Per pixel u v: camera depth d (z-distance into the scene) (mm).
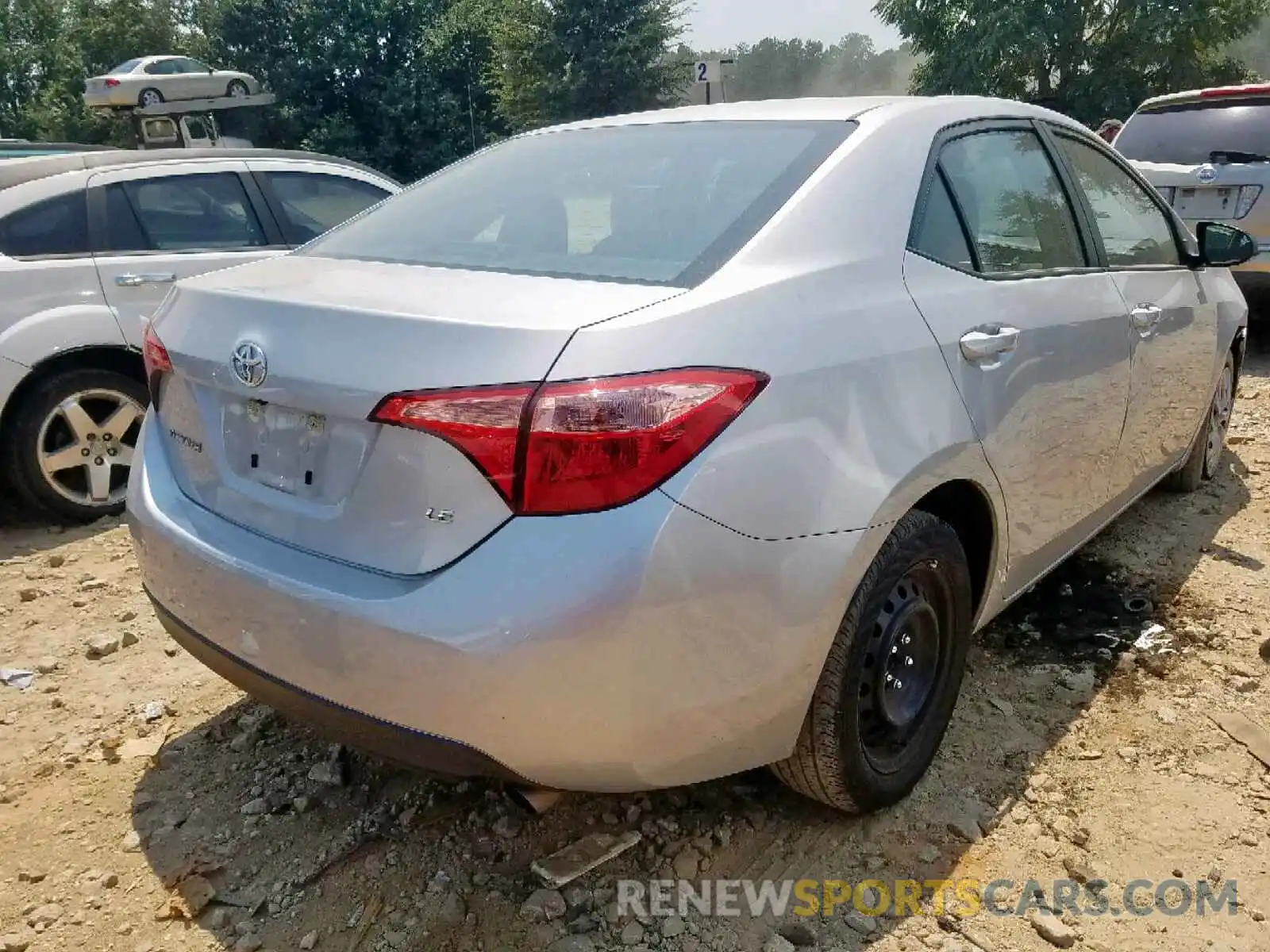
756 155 2562
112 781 2811
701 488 1912
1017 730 2953
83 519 4848
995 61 26641
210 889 2375
